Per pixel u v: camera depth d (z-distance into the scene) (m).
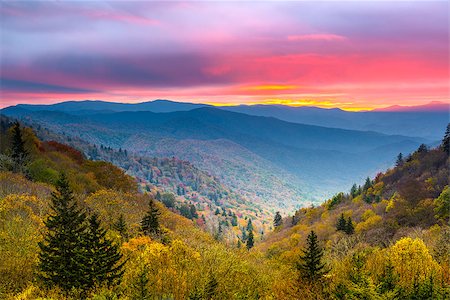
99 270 24.12
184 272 29.08
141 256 28.94
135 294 23.55
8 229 30.62
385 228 78.69
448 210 72.50
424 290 23.22
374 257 31.81
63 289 23.55
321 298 27.56
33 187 53.72
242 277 34.66
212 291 28.16
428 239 49.56
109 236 35.59
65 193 27.31
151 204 46.06
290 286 31.58
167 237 43.47
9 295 22.97
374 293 22.50
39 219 36.00
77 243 24.45
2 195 42.62
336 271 31.72
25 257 27.08
